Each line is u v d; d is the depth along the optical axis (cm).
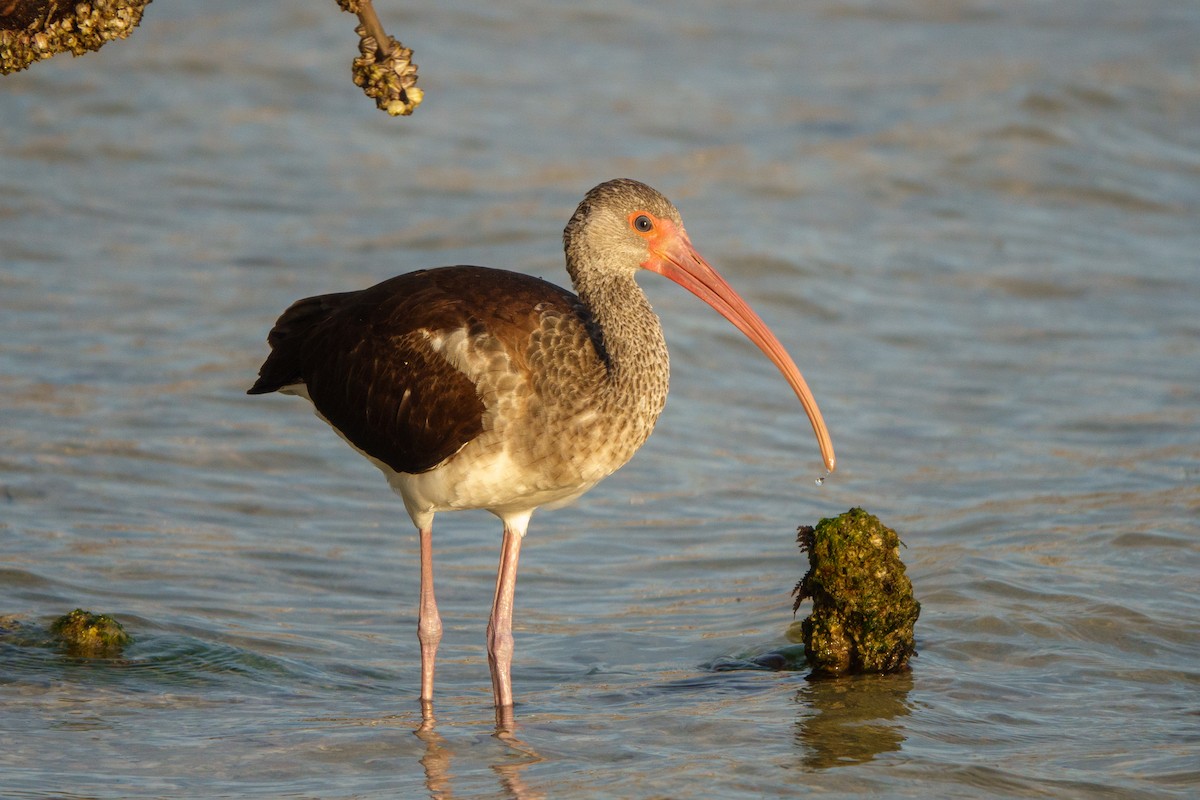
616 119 2958
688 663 1149
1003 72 3219
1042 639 1157
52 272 2159
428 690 1073
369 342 1101
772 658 1147
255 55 3186
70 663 1107
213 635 1181
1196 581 1272
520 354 1039
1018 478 1576
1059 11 3691
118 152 2691
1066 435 1706
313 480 1563
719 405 1816
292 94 3019
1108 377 1892
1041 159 2741
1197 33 3484
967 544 1380
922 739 977
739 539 1430
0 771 914
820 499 1534
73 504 1448
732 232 2361
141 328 1970
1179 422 1733
